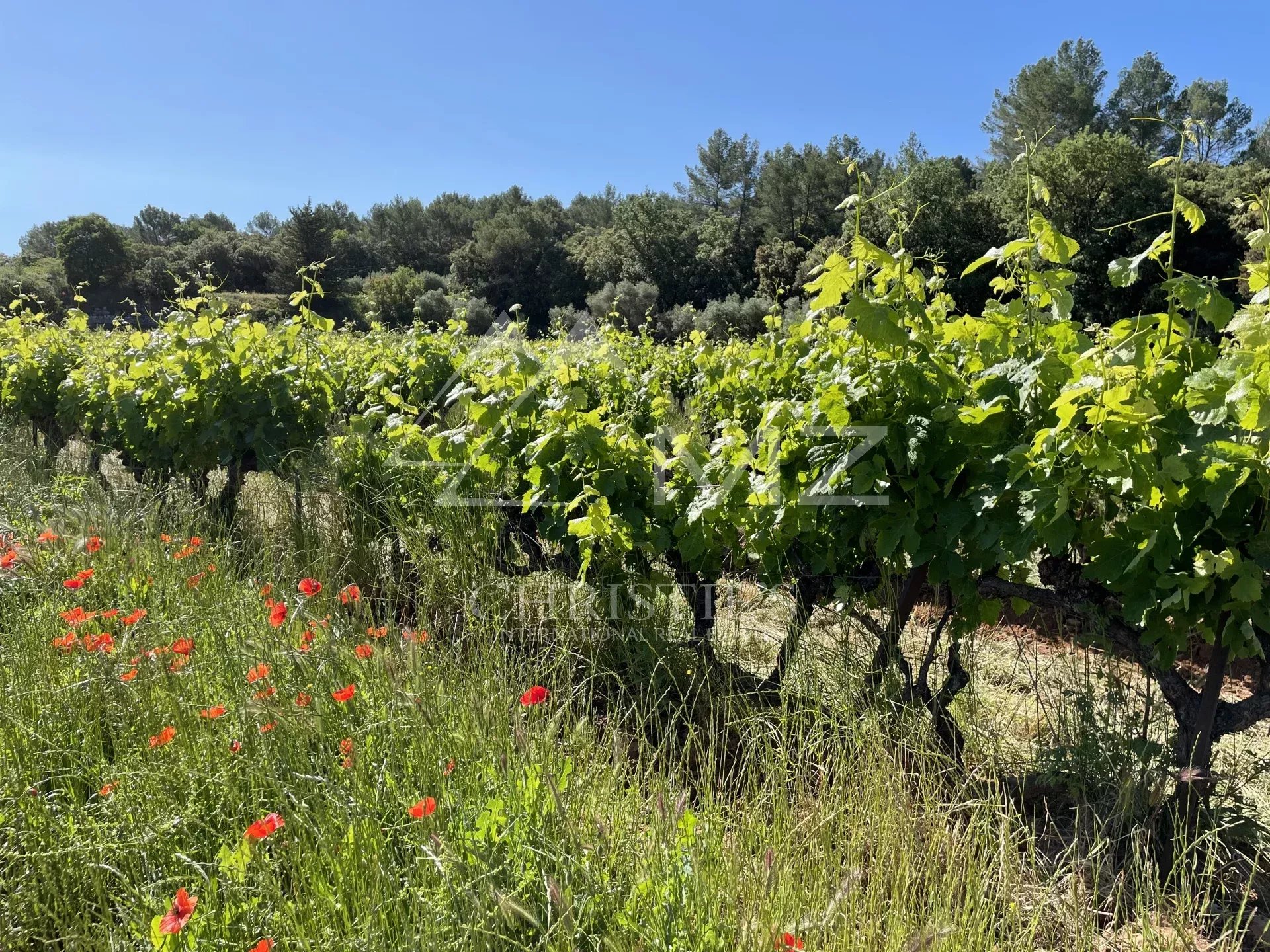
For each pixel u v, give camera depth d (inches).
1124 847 91.6
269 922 68.1
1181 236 941.8
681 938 64.4
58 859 76.9
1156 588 85.7
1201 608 85.2
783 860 77.4
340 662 105.5
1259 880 88.4
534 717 101.3
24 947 70.2
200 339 191.6
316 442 196.2
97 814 85.1
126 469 232.2
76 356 292.2
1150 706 103.0
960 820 90.6
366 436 168.9
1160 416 80.2
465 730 92.2
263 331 200.5
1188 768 89.8
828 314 152.9
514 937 66.7
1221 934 81.2
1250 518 83.4
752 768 95.0
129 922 68.7
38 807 81.0
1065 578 99.7
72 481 212.5
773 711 103.8
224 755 88.7
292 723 89.2
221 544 160.9
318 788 82.7
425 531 152.1
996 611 103.5
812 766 97.1
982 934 71.7
